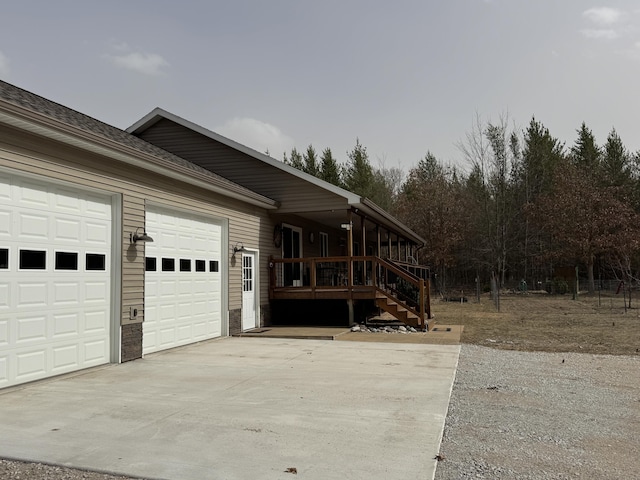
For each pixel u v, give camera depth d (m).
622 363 8.87
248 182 14.99
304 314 15.19
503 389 6.80
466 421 5.30
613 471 3.94
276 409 5.63
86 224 8.09
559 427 5.11
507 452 4.36
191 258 11.12
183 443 4.50
